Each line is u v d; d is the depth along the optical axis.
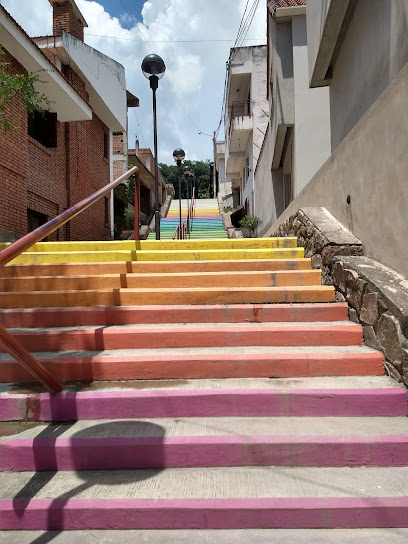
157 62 10.00
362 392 2.56
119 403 2.57
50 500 1.99
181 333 3.27
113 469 2.25
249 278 4.27
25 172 8.06
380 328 2.99
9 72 7.58
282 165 11.03
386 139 3.30
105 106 12.95
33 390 2.72
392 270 3.30
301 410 2.56
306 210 5.05
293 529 1.92
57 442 2.27
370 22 4.68
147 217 23.33
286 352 3.03
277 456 2.23
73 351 3.23
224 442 2.24
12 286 4.24
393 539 1.84
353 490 2.02
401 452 2.22
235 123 17.45
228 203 27.73
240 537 1.88
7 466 2.26
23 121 8.02
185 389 2.65
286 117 8.85
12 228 7.57
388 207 3.32
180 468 2.24
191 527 1.94
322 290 3.92
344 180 4.38
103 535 1.92
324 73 6.37
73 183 11.02
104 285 4.24
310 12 6.40
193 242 5.30
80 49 11.20
